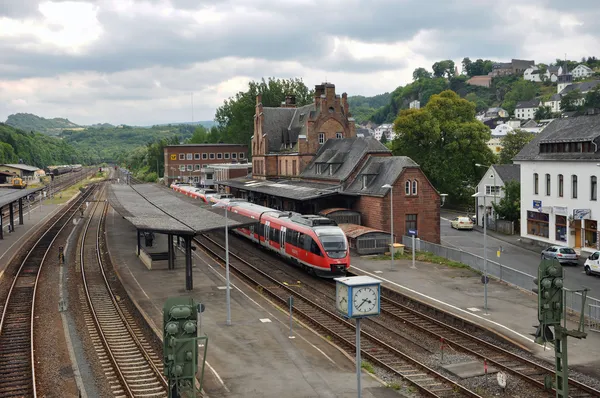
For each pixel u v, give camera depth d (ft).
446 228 215.31
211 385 61.36
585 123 156.35
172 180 412.57
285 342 77.20
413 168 160.35
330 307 100.07
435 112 257.34
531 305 96.48
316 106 234.17
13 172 434.30
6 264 141.28
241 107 384.47
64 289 115.24
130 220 116.26
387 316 95.04
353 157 185.98
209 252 158.71
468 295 104.12
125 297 108.27
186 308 44.27
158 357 72.69
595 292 106.83
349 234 151.84
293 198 178.70
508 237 189.47
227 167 334.24
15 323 89.61
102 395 59.98
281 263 144.25
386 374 67.00
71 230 209.56
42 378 65.26
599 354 72.28
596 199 142.72
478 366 69.00
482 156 253.44
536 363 68.85
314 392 59.47
